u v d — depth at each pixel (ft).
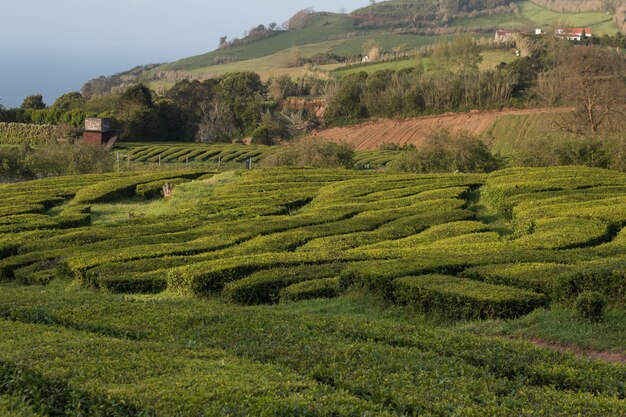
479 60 368.07
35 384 34.78
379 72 378.73
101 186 136.87
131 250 84.64
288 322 50.60
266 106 388.16
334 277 70.38
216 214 107.24
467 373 39.96
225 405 32.78
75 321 51.88
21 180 195.72
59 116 334.44
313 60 514.68
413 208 102.27
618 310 56.44
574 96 215.51
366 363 40.91
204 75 528.63
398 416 33.63
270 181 133.90
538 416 33.47
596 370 40.60
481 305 58.29
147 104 338.13
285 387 35.70
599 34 472.85
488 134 281.33
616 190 103.65
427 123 322.34
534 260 68.64
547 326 54.60
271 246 84.69
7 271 84.43
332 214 101.04
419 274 65.98
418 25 649.61
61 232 98.84
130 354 41.65
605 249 70.79
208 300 68.59
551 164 147.13
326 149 170.71
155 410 32.58
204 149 287.48
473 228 88.69
